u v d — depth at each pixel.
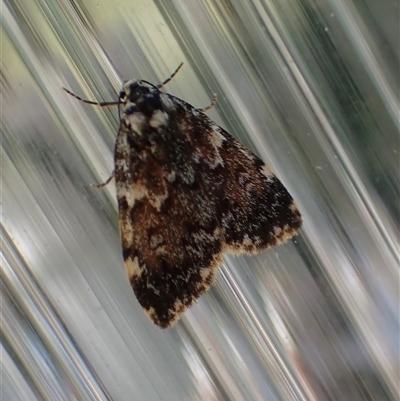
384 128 0.08
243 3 0.08
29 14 0.08
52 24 0.08
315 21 0.08
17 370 0.08
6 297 0.08
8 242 0.08
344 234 0.08
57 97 0.08
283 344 0.08
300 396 0.08
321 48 0.08
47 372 0.08
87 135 0.08
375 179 0.08
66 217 0.08
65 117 0.08
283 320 0.08
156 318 0.08
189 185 0.08
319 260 0.08
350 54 0.08
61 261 0.08
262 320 0.08
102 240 0.08
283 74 0.08
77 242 0.08
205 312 0.08
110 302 0.08
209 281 0.08
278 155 0.08
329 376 0.08
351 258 0.08
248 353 0.08
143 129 0.08
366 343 0.08
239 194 0.08
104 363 0.08
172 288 0.08
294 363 0.08
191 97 0.08
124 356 0.08
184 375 0.08
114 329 0.08
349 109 0.08
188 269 0.08
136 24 0.08
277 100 0.08
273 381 0.08
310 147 0.08
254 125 0.08
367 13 0.08
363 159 0.08
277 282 0.08
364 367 0.08
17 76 0.08
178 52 0.08
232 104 0.08
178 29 0.08
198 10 0.08
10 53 0.08
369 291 0.08
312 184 0.08
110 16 0.08
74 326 0.08
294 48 0.08
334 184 0.08
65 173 0.08
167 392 0.08
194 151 0.08
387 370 0.08
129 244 0.08
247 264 0.08
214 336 0.08
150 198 0.08
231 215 0.08
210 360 0.08
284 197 0.08
